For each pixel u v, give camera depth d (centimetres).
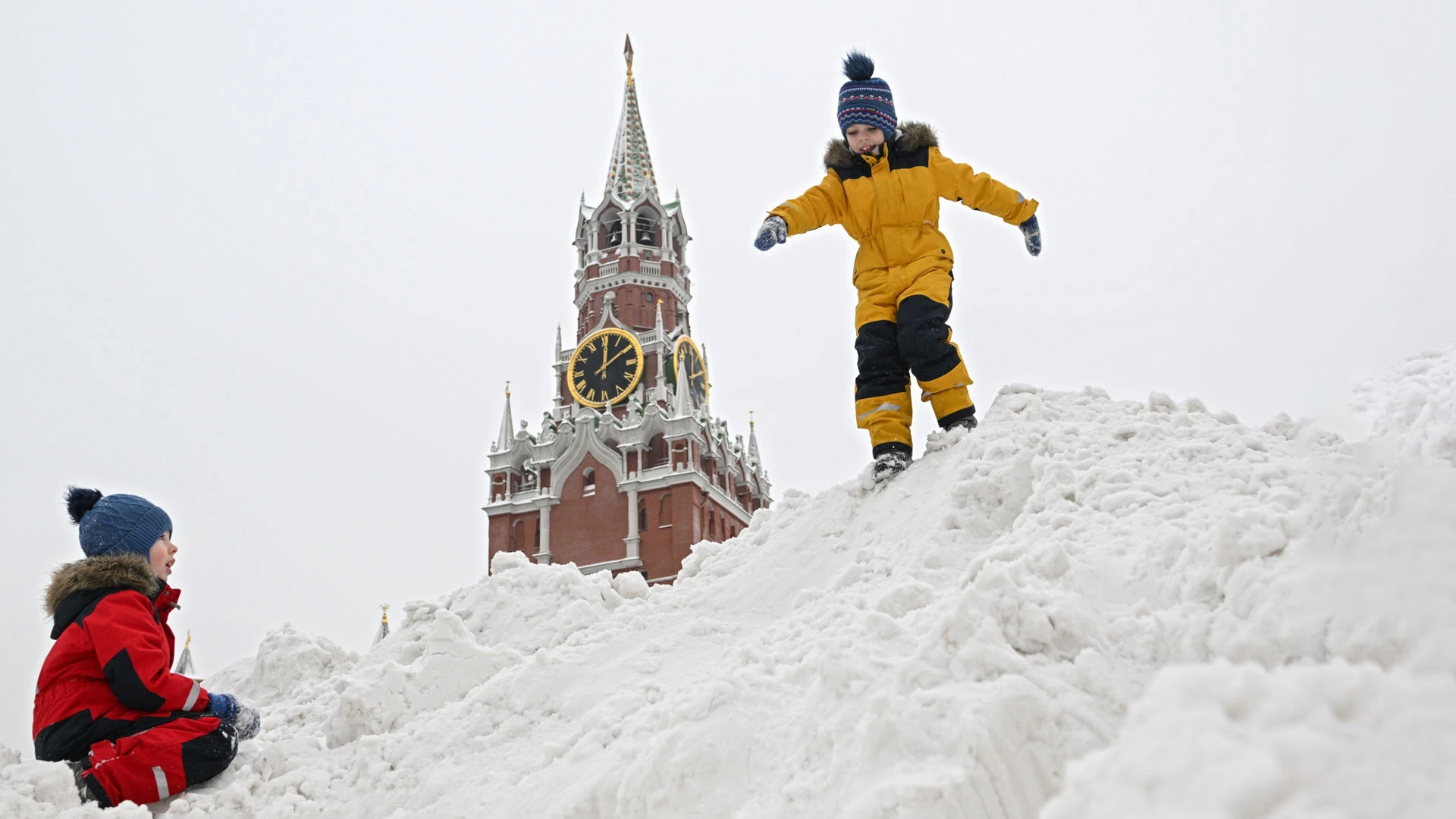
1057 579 361
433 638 543
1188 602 309
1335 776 122
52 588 480
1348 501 260
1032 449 524
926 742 287
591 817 362
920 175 653
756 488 6800
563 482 6041
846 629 389
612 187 7300
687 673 479
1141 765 134
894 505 576
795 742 336
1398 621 195
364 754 470
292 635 727
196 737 454
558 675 498
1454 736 125
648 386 6381
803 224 650
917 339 630
